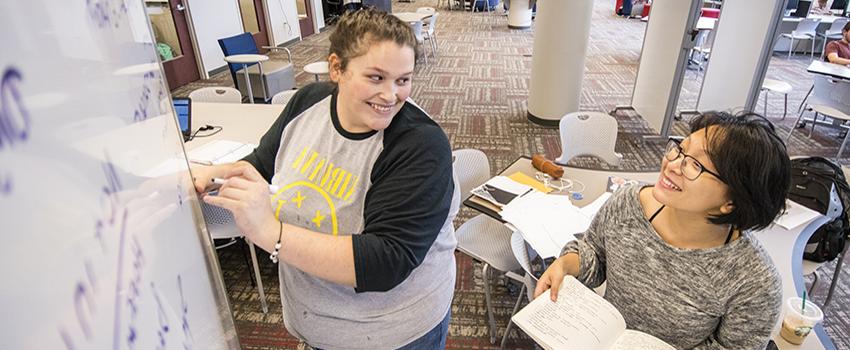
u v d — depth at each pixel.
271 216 0.67
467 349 1.86
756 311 0.88
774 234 1.51
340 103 0.85
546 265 1.80
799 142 3.76
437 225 0.78
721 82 3.83
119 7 0.35
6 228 0.19
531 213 1.59
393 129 0.79
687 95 5.02
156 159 0.38
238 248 2.44
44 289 0.21
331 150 0.85
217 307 0.50
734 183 0.80
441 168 0.77
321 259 0.68
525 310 1.01
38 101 0.22
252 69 4.60
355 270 0.70
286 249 0.67
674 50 3.51
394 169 0.77
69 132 0.24
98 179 0.27
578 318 0.98
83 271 0.24
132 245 0.30
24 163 0.20
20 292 0.20
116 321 0.27
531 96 4.24
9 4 0.20
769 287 0.87
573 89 4.01
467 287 2.20
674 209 0.95
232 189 0.63
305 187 0.85
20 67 0.21
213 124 2.51
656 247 1.00
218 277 0.53
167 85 0.47
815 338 1.10
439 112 4.57
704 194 0.84
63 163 0.23
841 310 2.04
